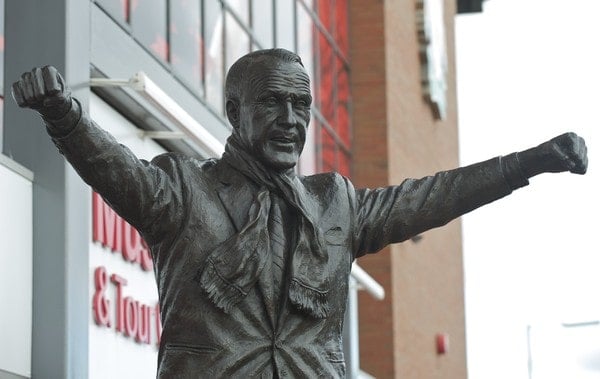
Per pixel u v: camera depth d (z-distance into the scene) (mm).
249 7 26359
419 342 36781
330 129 33062
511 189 7262
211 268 6840
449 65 44656
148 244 7059
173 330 6863
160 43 20859
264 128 6980
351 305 27797
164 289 6934
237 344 6816
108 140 6648
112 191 6703
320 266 6984
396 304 34312
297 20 30328
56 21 17453
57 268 16844
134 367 19000
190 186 6973
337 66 33969
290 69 7004
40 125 17094
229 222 6980
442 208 7250
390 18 35688
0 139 17125
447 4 45375
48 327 16781
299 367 6848
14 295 16438
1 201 16297
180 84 21562
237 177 7074
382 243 7281
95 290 17969
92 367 17812
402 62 36969
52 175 16969
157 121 19672
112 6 19000
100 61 18453
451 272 41656
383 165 34688
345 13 35125
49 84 6422
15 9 17469
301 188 7129
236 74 7062
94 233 18047
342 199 7199
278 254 6961
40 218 16938
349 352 27578
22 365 16547
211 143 18188
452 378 40938
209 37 23391
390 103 35219
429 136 39844
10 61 17391
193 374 6770
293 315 6910
